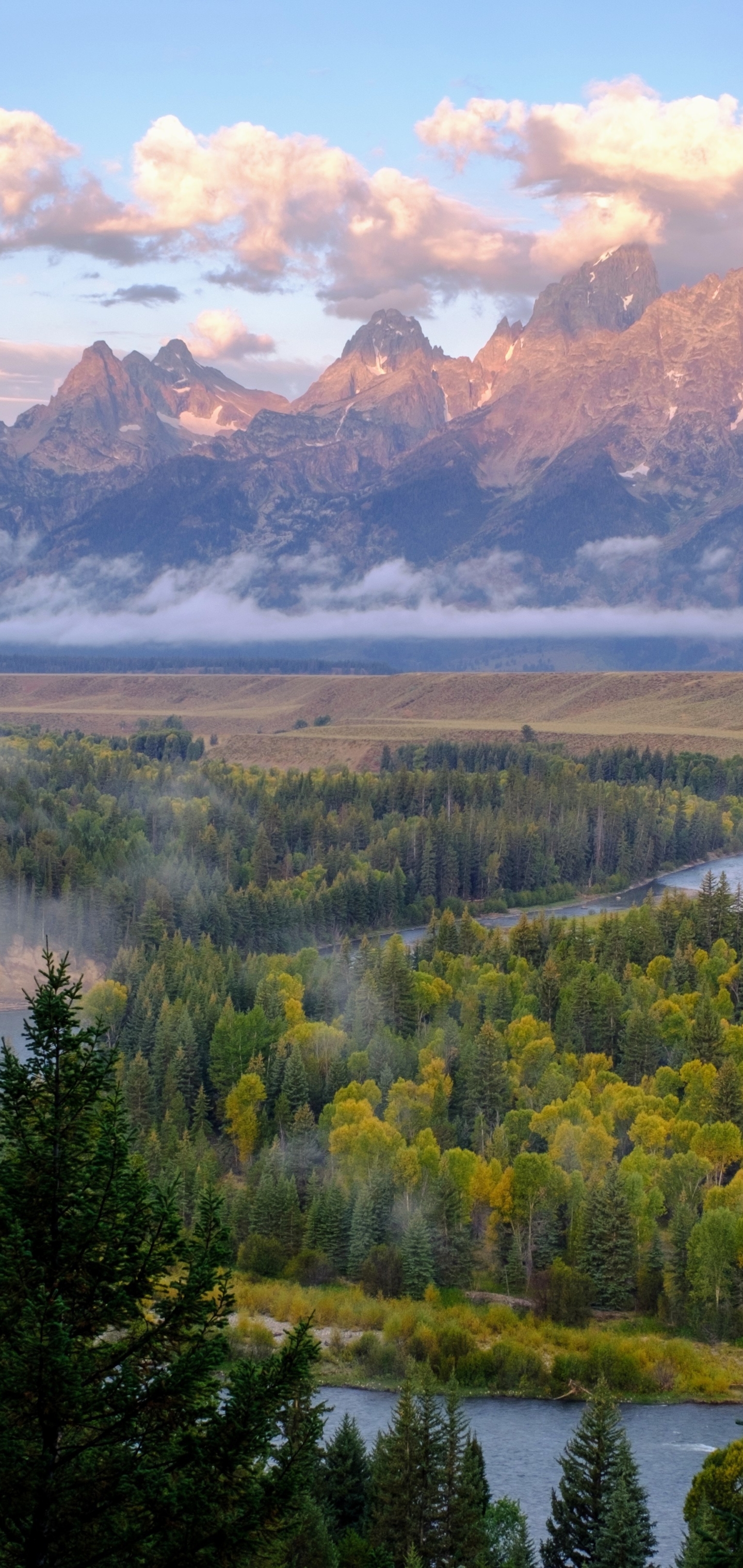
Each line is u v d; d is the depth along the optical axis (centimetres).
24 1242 4666
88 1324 4825
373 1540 9912
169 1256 4975
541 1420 15312
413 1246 18562
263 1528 4775
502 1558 10394
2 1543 4434
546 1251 19112
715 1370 16600
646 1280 18350
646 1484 13588
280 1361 4988
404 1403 10419
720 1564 6316
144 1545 4572
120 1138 5016
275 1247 19262
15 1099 4894
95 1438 4678
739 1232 17812
